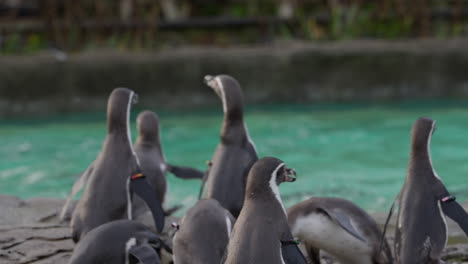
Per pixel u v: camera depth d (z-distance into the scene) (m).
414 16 29.28
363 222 9.82
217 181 11.08
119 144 10.75
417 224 9.03
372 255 9.90
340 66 25.98
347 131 22.16
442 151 19.84
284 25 29.31
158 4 29.23
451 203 9.15
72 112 25.17
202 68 25.58
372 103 26.11
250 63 25.70
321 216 9.72
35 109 24.92
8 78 24.59
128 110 10.91
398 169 18.19
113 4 32.00
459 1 29.56
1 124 24.16
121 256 8.64
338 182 16.94
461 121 23.12
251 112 25.03
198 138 21.75
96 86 25.23
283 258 7.31
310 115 24.44
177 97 25.62
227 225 8.64
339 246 9.92
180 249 8.44
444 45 26.33
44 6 27.77
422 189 9.30
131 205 10.54
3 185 17.22
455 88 26.19
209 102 25.70
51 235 11.25
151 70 25.41
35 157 19.81
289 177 7.80
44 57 25.27
